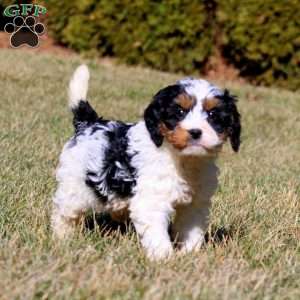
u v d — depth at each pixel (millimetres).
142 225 5141
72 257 4688
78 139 5613
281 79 16969
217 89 5168
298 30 16312
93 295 4020
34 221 5734
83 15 17094
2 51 16375
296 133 12289
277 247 5570
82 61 16391
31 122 10312
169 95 5066
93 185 5422
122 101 13016
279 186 7938
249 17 16297
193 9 16641
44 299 3979
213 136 4895
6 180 6840
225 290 4215
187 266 4816
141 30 16859
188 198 5277
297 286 4754
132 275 4531
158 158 5094
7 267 4352
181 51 17016
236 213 6480
